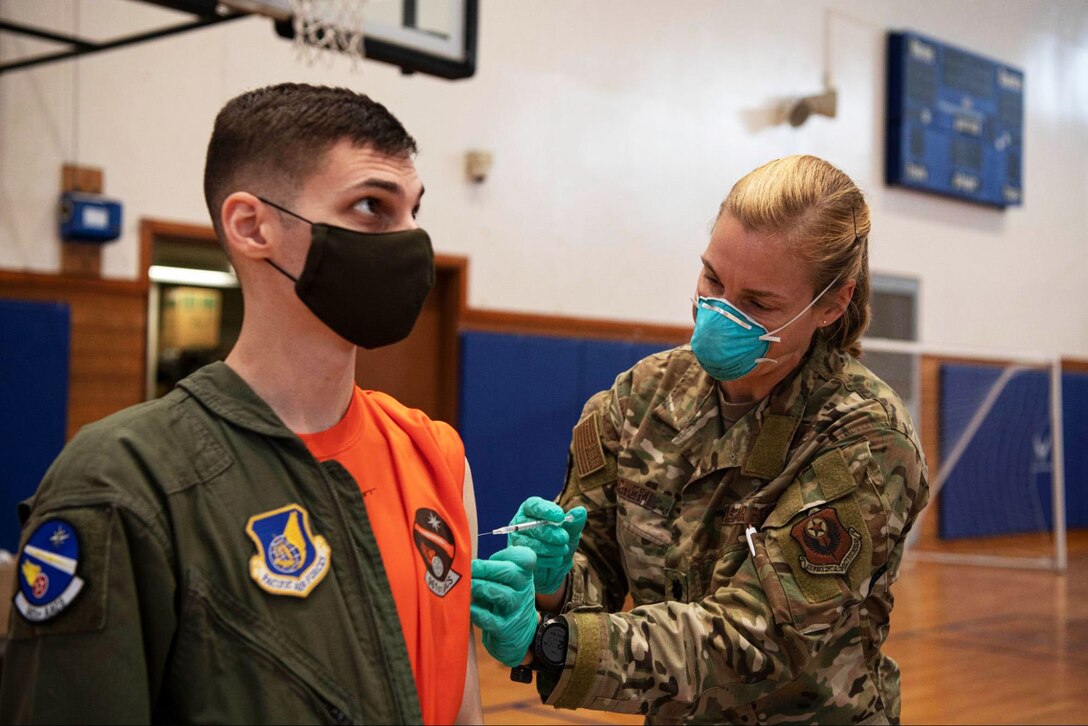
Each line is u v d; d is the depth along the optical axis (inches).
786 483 54.4
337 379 36.6
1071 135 359.9
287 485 34.3
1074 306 360.8
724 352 53.7
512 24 224.7
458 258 217.2
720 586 54.4
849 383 56.1
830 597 50.5
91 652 30.2
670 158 252.8
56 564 30.7
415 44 134.0
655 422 59.8
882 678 57.6
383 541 36.1
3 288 164.2
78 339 171.9
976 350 301.1
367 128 35.3
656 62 249.9
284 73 193.2
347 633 33.7
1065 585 259.1
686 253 256.2
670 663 48.8
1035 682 163.2
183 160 182.4
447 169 215.5
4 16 162.6
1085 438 355.9
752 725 55.5
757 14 270.5
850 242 53.9
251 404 34.6
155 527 31.4
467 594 38.5
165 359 256.7
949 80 312.8
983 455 319.6
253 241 35.0
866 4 296.7
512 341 221.9
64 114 169.6
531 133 228.5
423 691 35.6
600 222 240.5
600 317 240.4
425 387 218.5
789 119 274.5
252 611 32.3
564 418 230.8
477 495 216.2
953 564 291.7
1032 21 346.0
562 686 47.8
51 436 167.0
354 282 34.7
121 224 174.4
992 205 331.9
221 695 31.6
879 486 52.6
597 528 61.9
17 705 31.1
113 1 173.3
